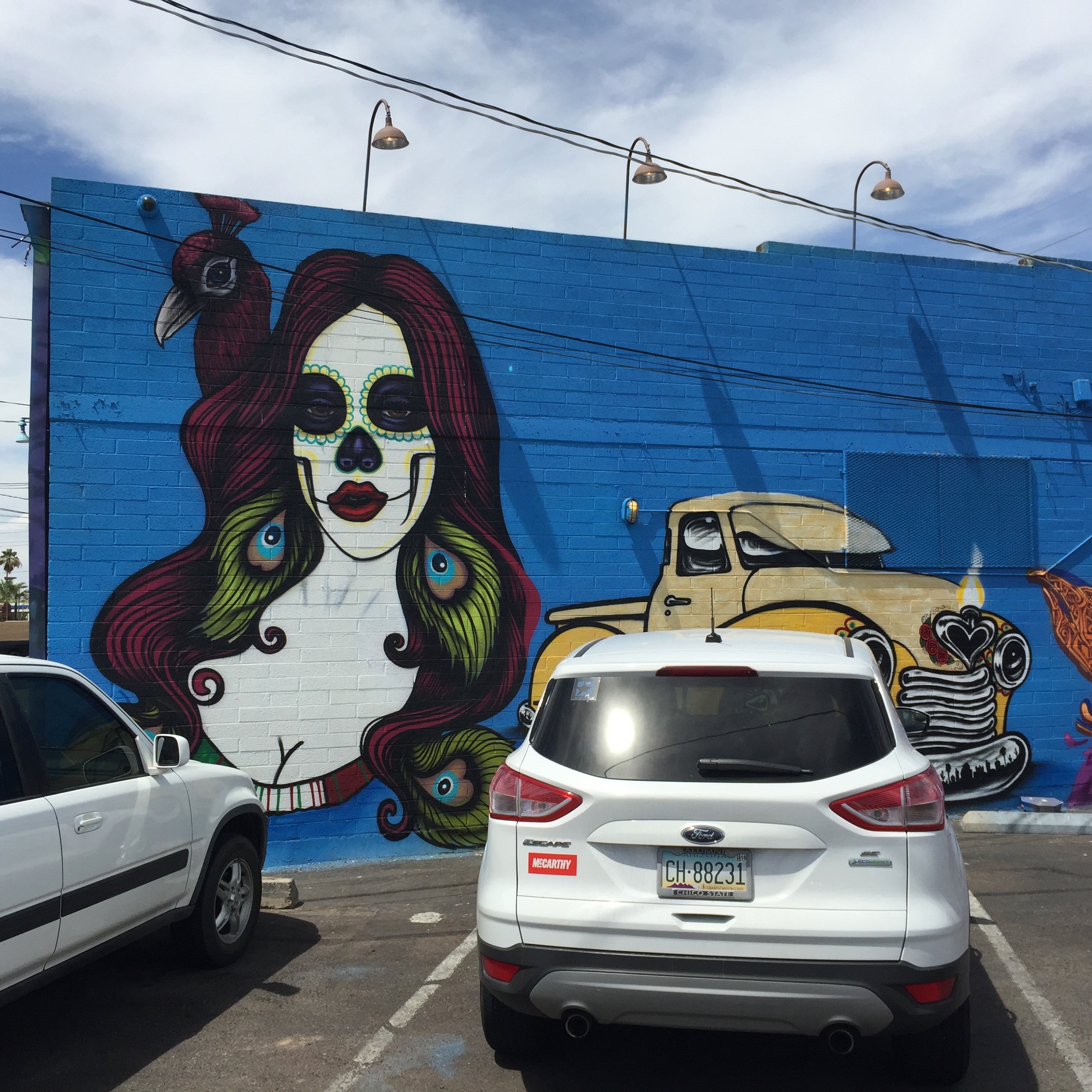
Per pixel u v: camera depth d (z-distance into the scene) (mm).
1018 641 9625
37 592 7609
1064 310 10117
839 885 3406
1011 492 9758
